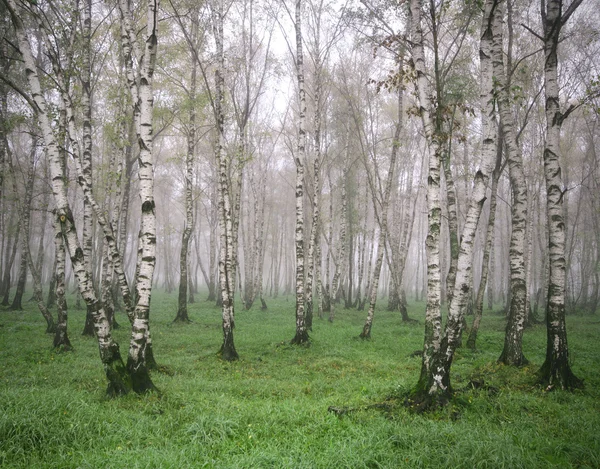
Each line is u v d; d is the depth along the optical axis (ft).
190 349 46.44
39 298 53.62
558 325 31.37
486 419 23.26
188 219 68.90
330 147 93.09
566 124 92.38
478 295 48.57
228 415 22.89
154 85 66.18
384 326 67.26
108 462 17.51
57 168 28.19
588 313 93.50
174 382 30.86
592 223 107.45
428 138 27.81
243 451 19.21
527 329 65.31
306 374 35.70
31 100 28.48
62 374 32.89
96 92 70.79
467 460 17.48
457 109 62.03
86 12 46.62
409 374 34.88
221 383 31.32
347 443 19.67
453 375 33.88
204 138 100.37
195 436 20.15
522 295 37.76
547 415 24.52
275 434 21.15
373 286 54.08
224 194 43.68
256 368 38.22
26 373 33.37
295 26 51.19
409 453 18.54
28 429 19.30
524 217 38.29
